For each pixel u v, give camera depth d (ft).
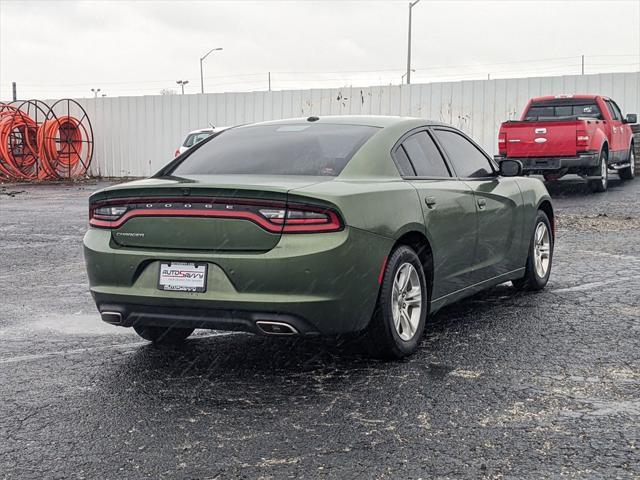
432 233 17.89
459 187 19.57
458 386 15.24
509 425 13.10
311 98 93.91
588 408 13.88
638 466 11.37
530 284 24.18
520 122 54.75
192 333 20.12
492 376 15.84
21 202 65.92
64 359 17.75
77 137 105.50
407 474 11.20
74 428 13.29
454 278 19.26
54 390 15.43
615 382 15.34
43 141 100.68
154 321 16.05
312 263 14.84
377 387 15.25
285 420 13.52
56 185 95.09
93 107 108.99
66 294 25.61
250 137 18.84
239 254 15.14
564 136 53.72
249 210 15.15
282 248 14.92
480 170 21.57
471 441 12.41
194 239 15.52
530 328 19.81
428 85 86.84
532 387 15.10
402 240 17.34
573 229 39.32
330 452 12.06
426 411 13.84
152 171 106.11
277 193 14.99
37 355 18.11
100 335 20.07
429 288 18.37
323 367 16.74
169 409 14.20
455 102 85.56
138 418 13.75
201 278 15.37
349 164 16.84
